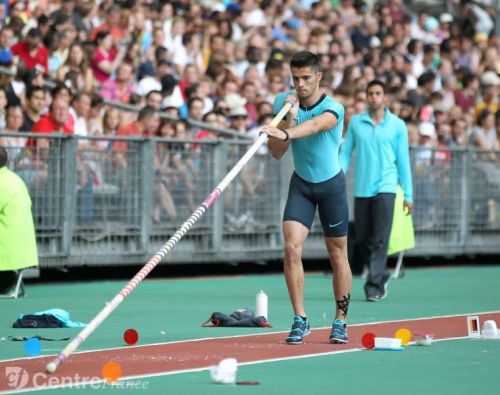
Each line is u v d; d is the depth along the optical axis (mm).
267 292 33875
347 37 52781
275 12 52531
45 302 30422
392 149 31250
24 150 34656
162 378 17609
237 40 49438
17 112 35062
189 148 38562
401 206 37000
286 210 22141
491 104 53719
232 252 39688
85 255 36219
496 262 48906
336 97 45812
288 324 25328
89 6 44844
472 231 45438
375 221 31281
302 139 21891
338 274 22078
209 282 37375
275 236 40812
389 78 50250
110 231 36750
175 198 38312
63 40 41781
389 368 18922
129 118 40125
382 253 31344
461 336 23141
